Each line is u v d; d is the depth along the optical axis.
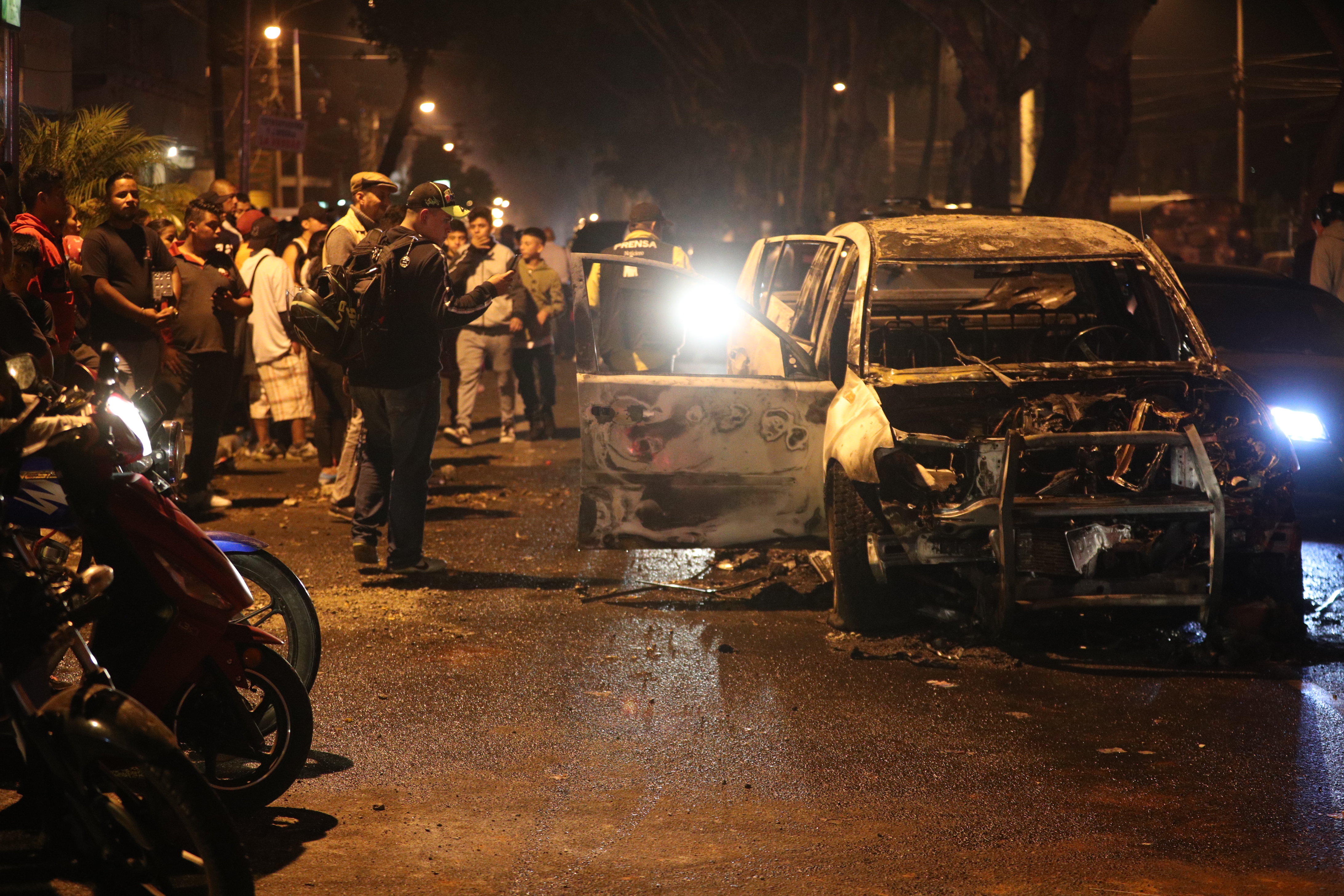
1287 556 6.22
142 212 11.30
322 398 10.33
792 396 6.80
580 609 6.89
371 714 5.20
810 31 37.84
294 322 7.01
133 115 28.98
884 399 6.57
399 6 29.83
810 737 4.98
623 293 9.10
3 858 3.76
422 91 31.02
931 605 6.60
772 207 54.53
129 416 3.55
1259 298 9.63
